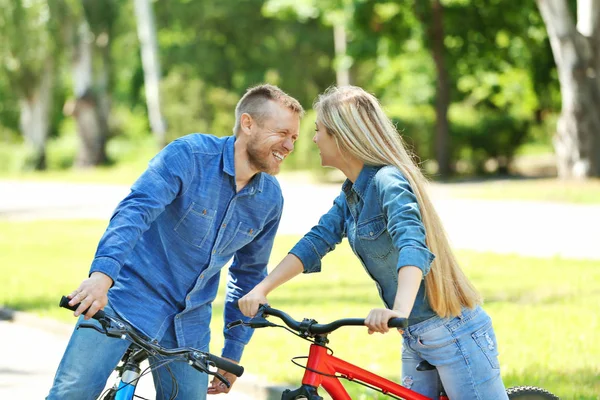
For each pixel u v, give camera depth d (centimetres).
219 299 1758
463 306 630
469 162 4912
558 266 1958
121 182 5494
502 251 2198
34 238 2920
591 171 3925
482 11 4675
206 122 5719
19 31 7200
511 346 1275
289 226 2872
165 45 7425
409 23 4734
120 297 656
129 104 8819
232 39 7244
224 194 669
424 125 4941
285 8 4878
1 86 8644
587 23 3894
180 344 677
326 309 1591
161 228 666
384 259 623
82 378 633
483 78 5291
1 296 1833
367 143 618
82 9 7025
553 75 5003
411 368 670
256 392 1111
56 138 9906
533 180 4197
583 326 1394
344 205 656
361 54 4888
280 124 662
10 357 1349
